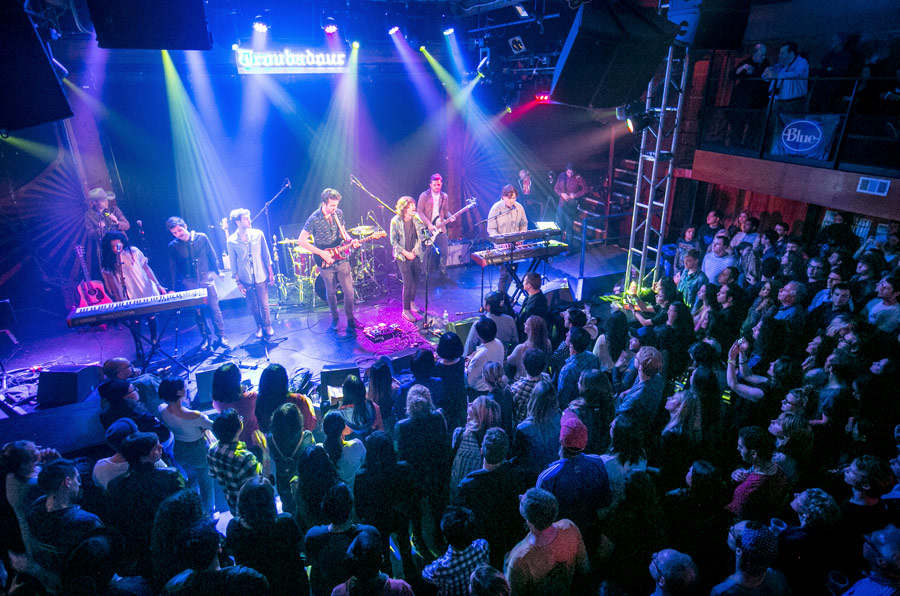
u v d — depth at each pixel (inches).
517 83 442.6
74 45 322.7
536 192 516.1
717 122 357.4
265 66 360.5
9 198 365.7
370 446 130.1
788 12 370.6
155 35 176.2
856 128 285.1
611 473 129.5
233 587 99.3
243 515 112.2
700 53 393.1
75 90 361.1
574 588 132.7
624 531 119.1
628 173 478.3
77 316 244.1
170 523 115.1
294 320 337.7
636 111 262.7
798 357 205.6
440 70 436.8
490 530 127.3
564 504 119.3
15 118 163.2
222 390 160.4
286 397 161.9
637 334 238.4
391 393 182.9
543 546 103.7
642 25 218.4
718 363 200.2
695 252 267.3
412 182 489.4
